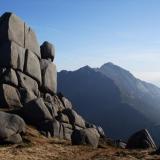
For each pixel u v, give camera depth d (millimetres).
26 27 66500
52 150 43562
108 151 46312
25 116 54312
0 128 44875
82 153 43625
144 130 54406
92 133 51906
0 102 56750
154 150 48469
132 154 43625
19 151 41000
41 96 67375
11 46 60375
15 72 60875
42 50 72875
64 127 57625
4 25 61969
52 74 71375
